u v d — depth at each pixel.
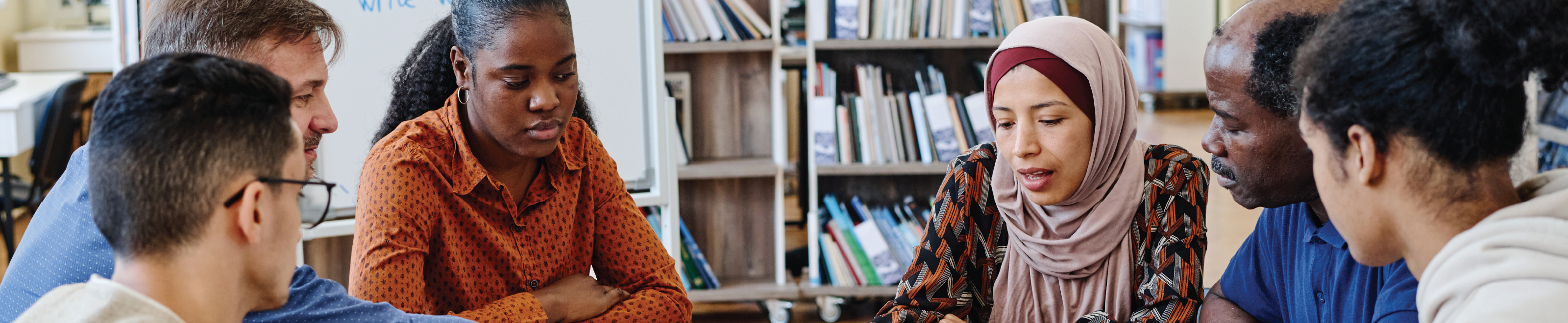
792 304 3.40
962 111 3.06
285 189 0.79
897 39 3.04
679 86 3.20
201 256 0.74
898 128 3.10
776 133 3.23
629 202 1.44
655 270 1.40
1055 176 1.32
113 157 0.72
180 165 0.72
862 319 3.42
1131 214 1.38
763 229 3.38
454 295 1.24
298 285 0.92
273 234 0.78
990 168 1.44
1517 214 0.67
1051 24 1.31
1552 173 0.73
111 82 0.75
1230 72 1.05
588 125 1.56
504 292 1.28
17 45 6.02
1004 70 1.31
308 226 2.15
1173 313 1.31
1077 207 1.38
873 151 3.11
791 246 3.47
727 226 3.37
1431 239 0.72
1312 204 1.10
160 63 0.75
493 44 1.13
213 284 0.75
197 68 0.75
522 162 1.27
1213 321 1.32
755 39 3.11
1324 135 0.74
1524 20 0.66
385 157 1.18
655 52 2.40
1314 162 0.77
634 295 1.36
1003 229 1.44
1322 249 1.13
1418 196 0.71
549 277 1.32
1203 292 1.44
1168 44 7.86
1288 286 1.22
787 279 3.37
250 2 1.08
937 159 3.10
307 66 1.13
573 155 1.35
